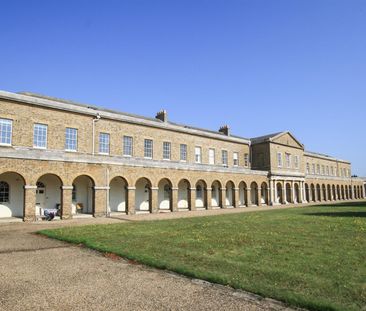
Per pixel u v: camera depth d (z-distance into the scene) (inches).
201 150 1456.7
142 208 1214.3
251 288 237.1
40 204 932.0
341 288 234.5
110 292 239.0
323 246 395.9
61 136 991.6
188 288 246.4
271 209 1222.9
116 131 1141.1
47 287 252.1
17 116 906.1
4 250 401.4
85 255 371.6
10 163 741.9
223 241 440.5
